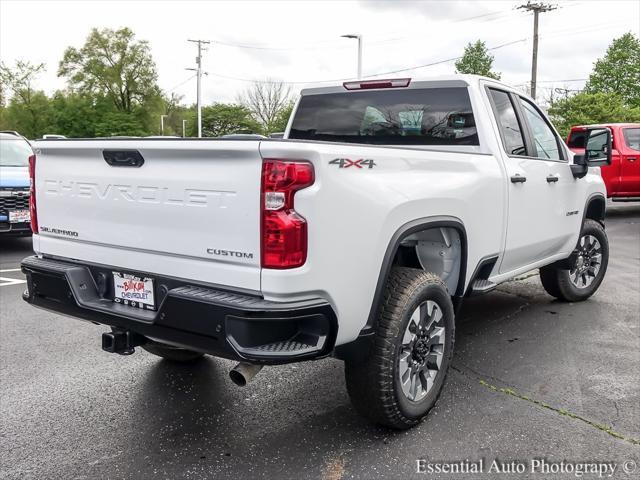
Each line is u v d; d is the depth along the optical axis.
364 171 2.93
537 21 35.09
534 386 3.97
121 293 3.19
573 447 3.20
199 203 2.78
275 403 3.76
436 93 4.38
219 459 3.10
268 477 2.94
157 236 2.97
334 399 3.81
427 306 3.36
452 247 3.82
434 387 3.47
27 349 4.72
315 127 4.99
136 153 2.97
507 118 4.55
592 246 6.02
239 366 2.81
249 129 77.06
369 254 2.94
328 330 2.78
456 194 3.60
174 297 2.77
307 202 2.62
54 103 73.94
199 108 56.53
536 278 7.14
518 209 4.41
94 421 3.52
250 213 2.63
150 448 3.22
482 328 5.22
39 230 3.62
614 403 3.72
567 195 5.25
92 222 3.27
